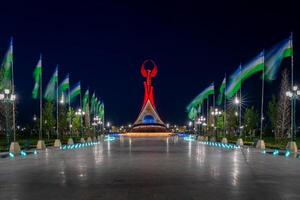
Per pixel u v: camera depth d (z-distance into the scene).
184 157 42.12
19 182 23.14
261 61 54.09
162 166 32.16
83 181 23.42
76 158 41.06
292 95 49.62
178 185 21.84
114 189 20.58
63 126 100.75
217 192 19.67
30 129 145.62
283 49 46.12
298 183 22.64
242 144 68.81
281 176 25.72
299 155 44.94
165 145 73.25
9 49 48.25
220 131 116.00
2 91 54.00
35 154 47.84
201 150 55.97
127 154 47.31
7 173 27.56
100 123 137.12
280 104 77.88
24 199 18.08
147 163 34.88
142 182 22.97
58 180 23.89
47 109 95.12
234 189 20.55
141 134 149.50
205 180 23.78
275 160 38.12
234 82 62.75
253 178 24.70
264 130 123.12
